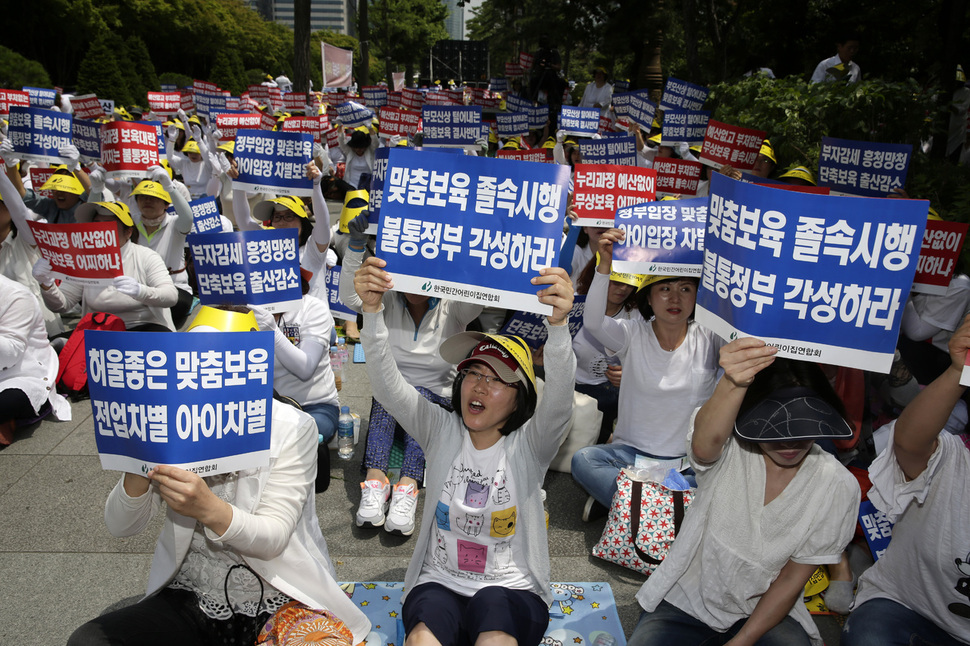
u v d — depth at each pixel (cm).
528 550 261
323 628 237
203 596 247
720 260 222
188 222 643
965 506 239
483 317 539
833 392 233
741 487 247
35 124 728
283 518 232
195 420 207
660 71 2153
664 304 364
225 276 404
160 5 3916
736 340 215
